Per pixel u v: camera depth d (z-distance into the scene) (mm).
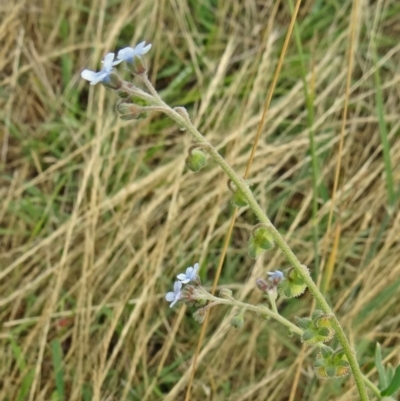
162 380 438
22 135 540
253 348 435
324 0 568
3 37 559
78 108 549
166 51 554
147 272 440
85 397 430
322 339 272
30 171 532
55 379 431
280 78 530
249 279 446
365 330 434
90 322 438
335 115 508
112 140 519
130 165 512
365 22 539
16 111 550
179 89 542
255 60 523
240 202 268
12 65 563
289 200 498
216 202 476
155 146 512
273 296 292
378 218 475
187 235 474
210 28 559
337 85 521
